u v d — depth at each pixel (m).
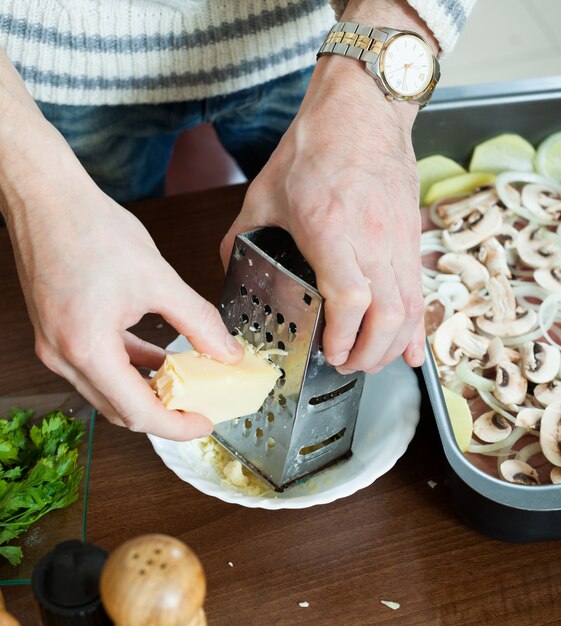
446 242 1.24
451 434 0.88
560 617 0.82
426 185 1.34
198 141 2.50
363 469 0.91
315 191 0.82
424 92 0.93
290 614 0.82
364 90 0.89
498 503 0.81
